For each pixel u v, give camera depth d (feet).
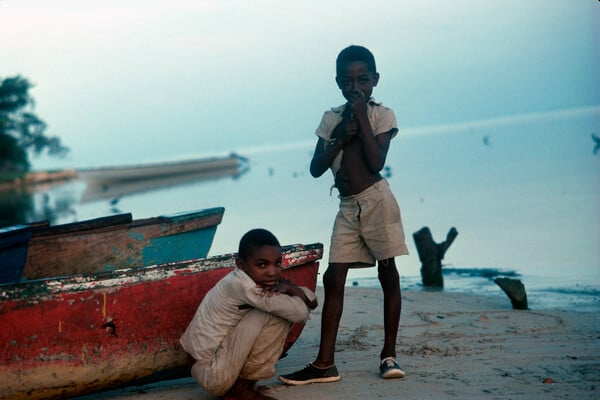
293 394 13.87
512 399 13.10
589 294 25.90
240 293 12.62
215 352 12.98
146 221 21.61
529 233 41.88
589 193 58.03
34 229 19.51
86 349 13.26
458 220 49.62
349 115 14.65
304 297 12.79
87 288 13.23
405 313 22.57
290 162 191.72
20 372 12.76
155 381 14.37
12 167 247.91
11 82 266.98
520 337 19.08
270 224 55.47
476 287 28.68
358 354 17.54
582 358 16.30
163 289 13.96
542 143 134.62
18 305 12.67
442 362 16.22
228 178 141.90
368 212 14.52
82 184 217.97
